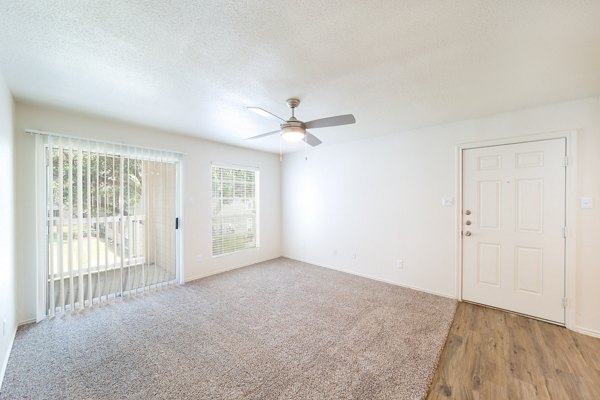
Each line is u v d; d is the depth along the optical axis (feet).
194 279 12.89
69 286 9.15
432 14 4.33
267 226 16.81
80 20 4.46
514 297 9.11
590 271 7.75
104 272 10.08
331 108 8.74
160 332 7.82
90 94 7.63
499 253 9.40
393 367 6.23
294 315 8.96
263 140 13.44
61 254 8.94
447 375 6.02
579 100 7.92
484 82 6.87
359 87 7.17
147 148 11.14
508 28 4.68
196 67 6.11
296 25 4.63
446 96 7.78
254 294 10.89
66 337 7.52
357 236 13.57
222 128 11.18
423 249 11.23
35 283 8.54
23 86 7.06
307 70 6.25
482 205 9.75
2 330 6.16
